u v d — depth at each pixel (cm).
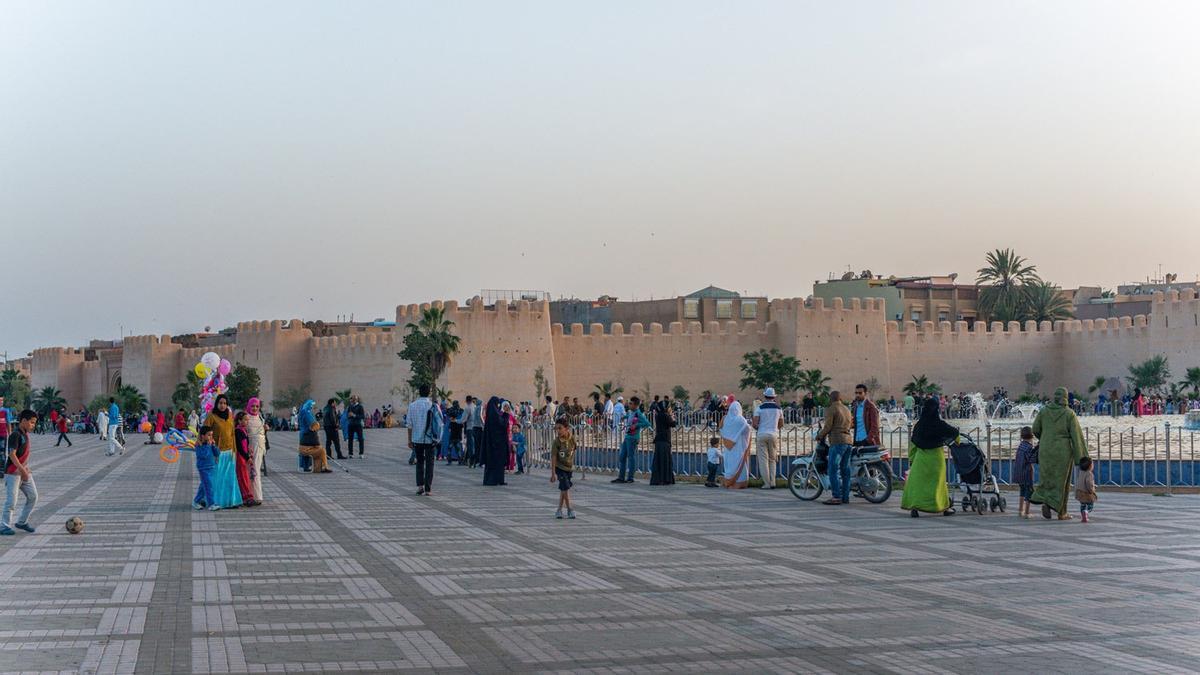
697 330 7644
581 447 2634
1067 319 9638
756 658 751
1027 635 816
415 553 1215
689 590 991
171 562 1145
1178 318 7331
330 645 783
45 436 5716
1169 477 1925
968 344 8200
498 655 757
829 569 1104
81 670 712
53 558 1170
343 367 7906
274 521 1530
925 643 792
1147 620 866
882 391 7912
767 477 2083
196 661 737
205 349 8906
